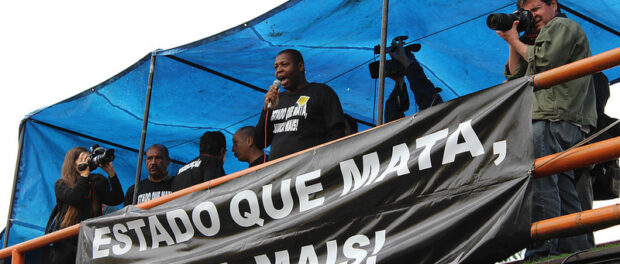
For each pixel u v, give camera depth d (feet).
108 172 21.75
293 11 20.57
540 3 14.89
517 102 12.24
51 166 27.99
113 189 21.74
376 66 21.03
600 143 11.32
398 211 12.92
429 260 12.09
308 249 13.97
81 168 21.07
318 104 18.22
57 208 21.49
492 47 22.34
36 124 27.40
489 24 14.42
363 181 13.71
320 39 22.04
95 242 18.12
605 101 16.47
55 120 27.09
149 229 17.20
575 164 11.44
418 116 13.35
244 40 21.90
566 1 20.59
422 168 12.90
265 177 15.38
